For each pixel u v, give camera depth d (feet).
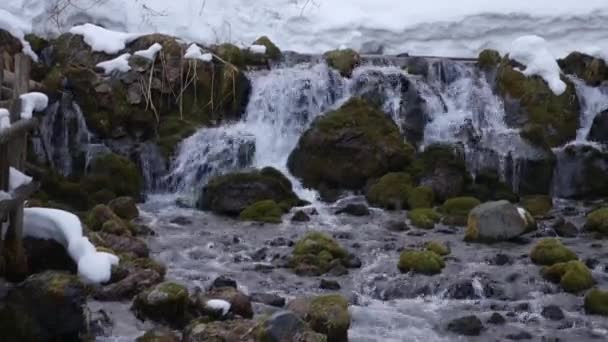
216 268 29.40
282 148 41.83
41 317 21.13
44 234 24.68
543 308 26.02
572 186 41.83
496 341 23.79
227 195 37.35
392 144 40.32
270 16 48.24
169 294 23.43
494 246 32.86
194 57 41.78
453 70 44.29
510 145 41.32
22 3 43.45
